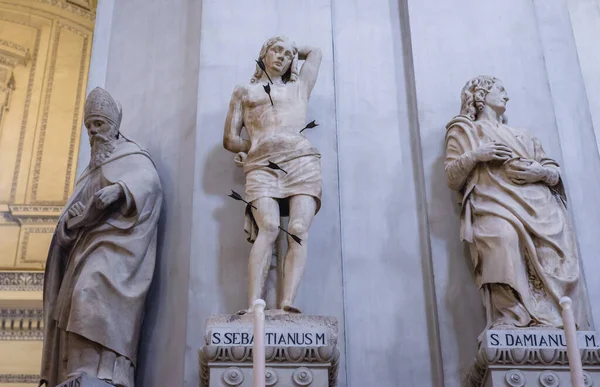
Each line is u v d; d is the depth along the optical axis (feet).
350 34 20.42
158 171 19.02
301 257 15.78
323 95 19.30
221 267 17.43
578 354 11.31
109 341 15.83
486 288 15.99
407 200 18.53
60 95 37.83
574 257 16.05
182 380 16.51
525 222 16.03
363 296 17.56
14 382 34.91
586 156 19.35
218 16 20.08
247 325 14.82
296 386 14.37
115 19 21.72
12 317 35.68
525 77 19.43
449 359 16.60
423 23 20.03
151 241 17.24
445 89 19.25
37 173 37.06
